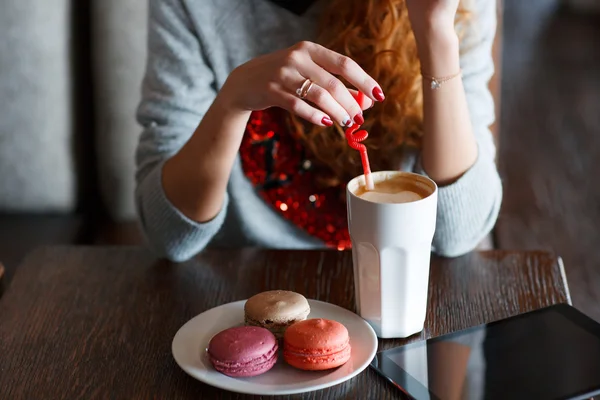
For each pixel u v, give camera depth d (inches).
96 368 27.1
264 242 41.0
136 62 49.9
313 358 25.7
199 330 28.0
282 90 29.6
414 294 28.0
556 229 81.4
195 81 38.9
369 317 28.5
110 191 52.2
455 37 33.3
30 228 49.4
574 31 147.0
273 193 40.6
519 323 28.9
